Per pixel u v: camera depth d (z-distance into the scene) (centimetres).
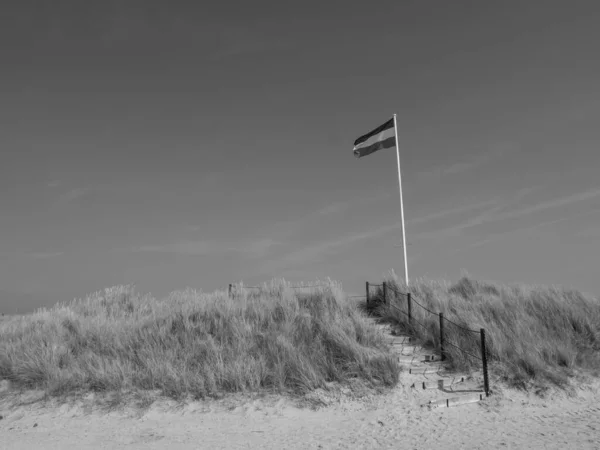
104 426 1038
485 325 1402
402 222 2028
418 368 1246
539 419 1018
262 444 912
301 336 1382
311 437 948
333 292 1730
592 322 1454
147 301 1883
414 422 1016
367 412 1086
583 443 832
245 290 1830
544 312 1557
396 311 1605
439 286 1944
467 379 1216
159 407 1108
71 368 1248
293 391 1152
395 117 2152
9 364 1291
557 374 1196
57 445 924
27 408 1130
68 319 1639
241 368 1195
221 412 1088
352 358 1256
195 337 1395
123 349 1330
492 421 1012
